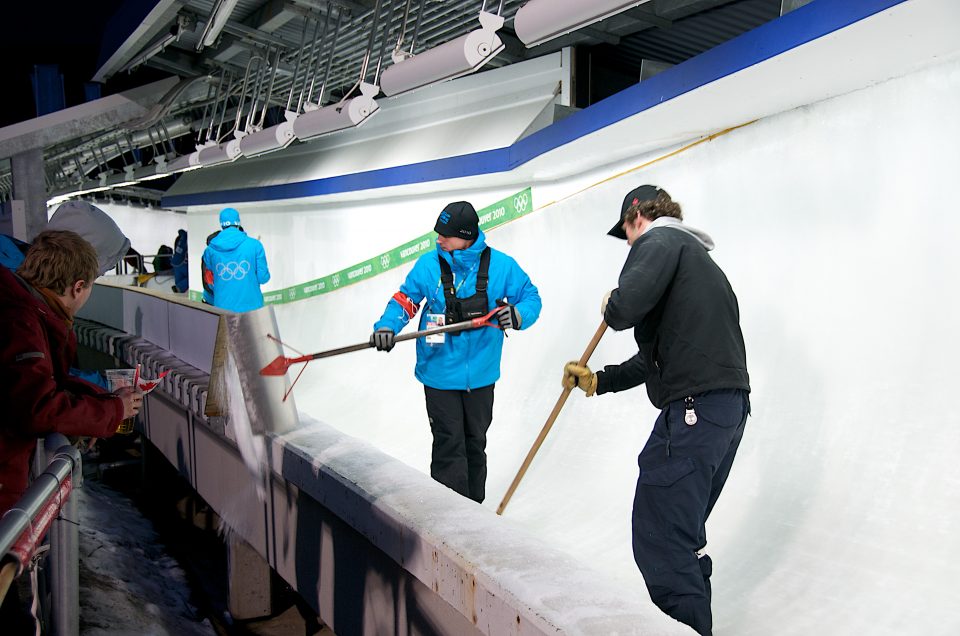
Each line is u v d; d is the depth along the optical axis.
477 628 1.97
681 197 4.33
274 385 3.28
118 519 4.85
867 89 3.25
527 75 6.22
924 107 3.03
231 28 6.77
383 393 5.86
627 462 3.67
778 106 3.56
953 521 2.51
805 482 2.99
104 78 8.91
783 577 2.60
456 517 2.29
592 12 2.65
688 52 5.69
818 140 3.49
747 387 2.27
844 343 3.24
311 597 3.03
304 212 9.62
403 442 4.88
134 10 6.73
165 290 16.66
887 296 3.13
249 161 11.73
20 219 6.19
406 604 2.37
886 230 3.19
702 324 2.25
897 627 2.23
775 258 3.67
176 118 11.71
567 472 3.81
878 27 2.46
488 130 6.14
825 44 2.63
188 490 5.78
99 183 13.91
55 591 1.72
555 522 3.42
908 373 2.97
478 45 3.65
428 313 3.49
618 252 4.88
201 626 3.57
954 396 2.80
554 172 5.29
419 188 6.89
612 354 4.59
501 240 6.08
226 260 6.10
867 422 3.00
